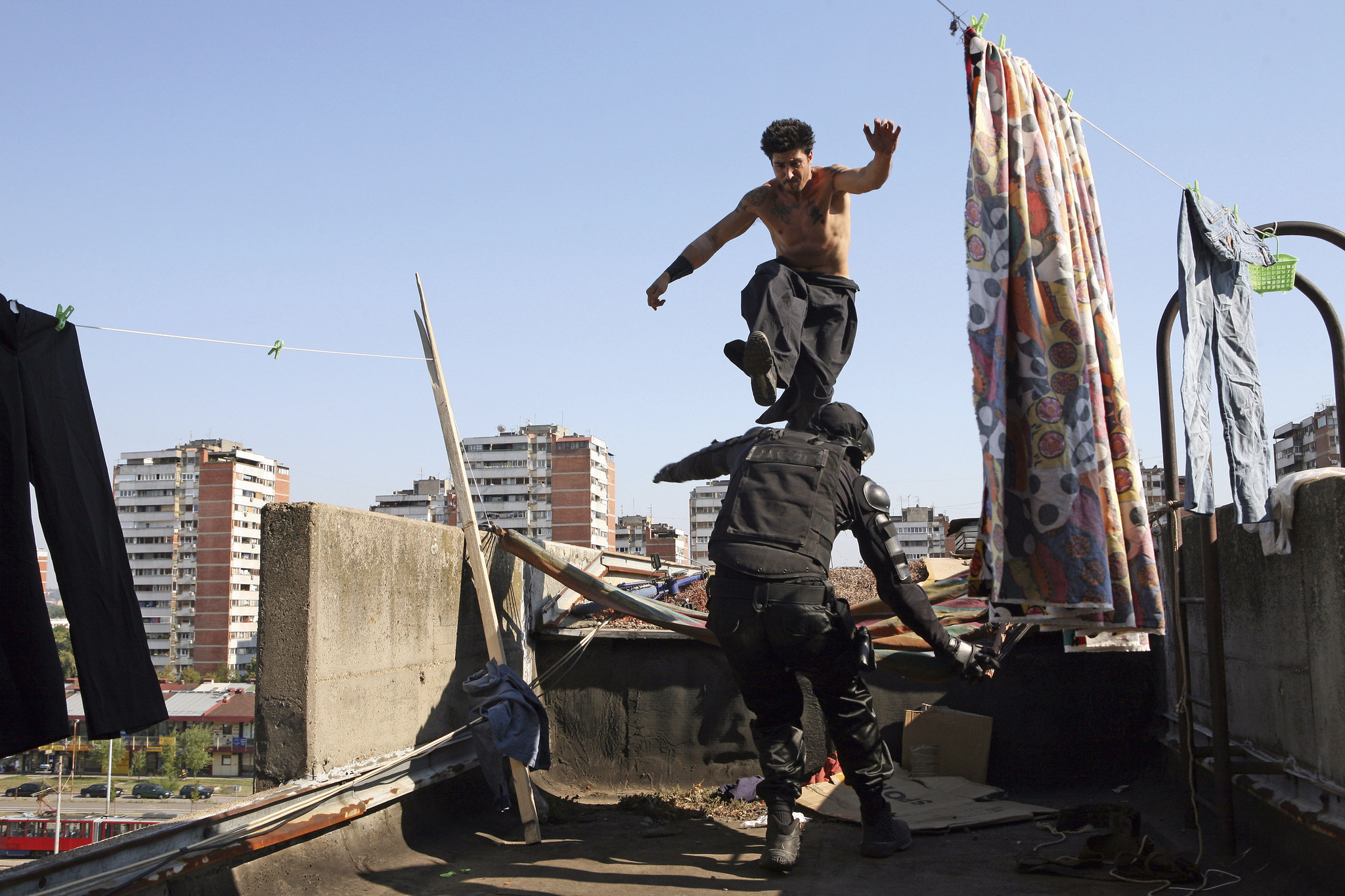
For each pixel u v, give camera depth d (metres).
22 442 2.60
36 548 2.61
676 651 5.57
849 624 3.66
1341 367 4.56
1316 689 3.01
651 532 90.12
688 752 5.45
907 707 5.49
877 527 3.69
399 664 4.05
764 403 3.72
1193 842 3.86
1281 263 4.54
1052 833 4.17
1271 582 3.47
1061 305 3.07
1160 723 5.14
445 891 3.37
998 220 2.97
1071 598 2.89
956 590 4.68
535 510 117.31
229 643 82.94
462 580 4.77
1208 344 4.01
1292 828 3.25
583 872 3.63
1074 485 2.94
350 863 3.52
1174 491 4.36
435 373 4.71
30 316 2.70
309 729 3.34
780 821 3.62
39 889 2.26
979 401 2.81
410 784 3.89
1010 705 5.30
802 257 3.98
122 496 104.44
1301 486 3.13
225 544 84.31
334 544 3.55
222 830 2.89
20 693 2.50
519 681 4.39
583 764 5.52
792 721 3.78
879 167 3.60
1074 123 3.48
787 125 3.82
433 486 120.75
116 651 2.78
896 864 3.70
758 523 3.59
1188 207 4.03
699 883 3.46
